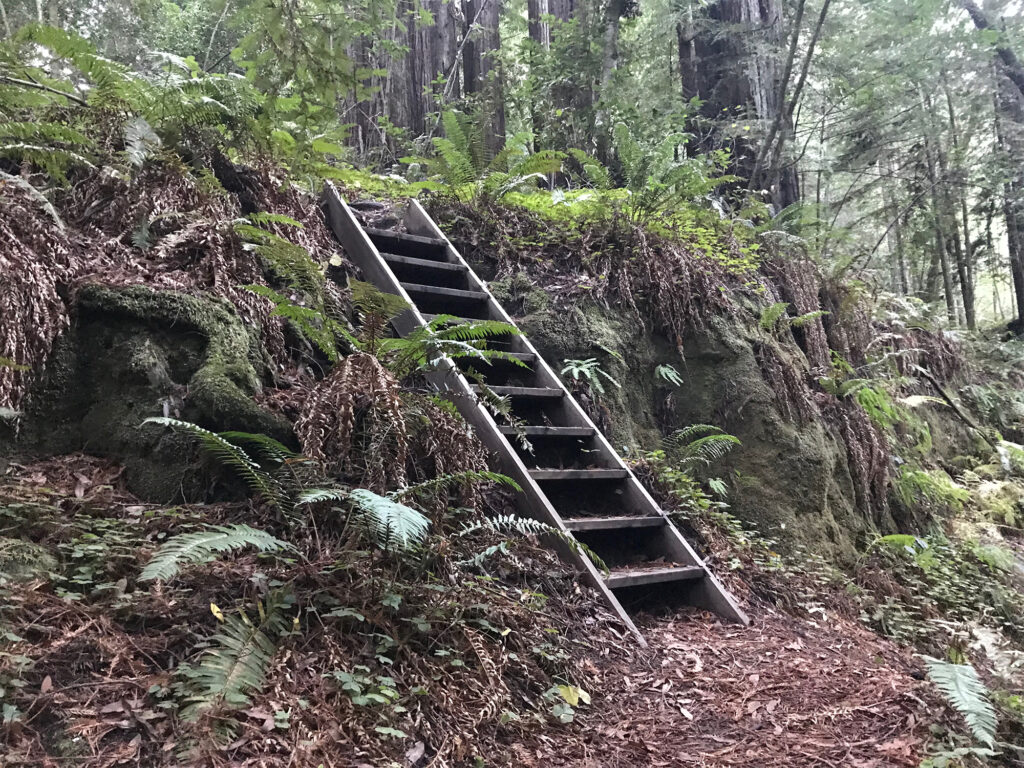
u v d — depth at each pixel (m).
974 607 5.55
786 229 8.98
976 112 15.77
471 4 12.73
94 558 2.67
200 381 3.46
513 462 4.15
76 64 4.44
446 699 2.53
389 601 2.79
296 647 2.54
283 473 3.23
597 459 4.81
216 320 3.74
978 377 11.86
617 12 9.83
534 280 6.04
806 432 6.13
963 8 15.44
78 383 3.40
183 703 2.15
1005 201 15.60
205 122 4.92
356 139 11.20
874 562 5.89
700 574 4.27
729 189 10.32
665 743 2.79
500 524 3.52
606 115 9.48
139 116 4.62
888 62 13.23
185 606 2.57
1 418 3.10
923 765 2.63
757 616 4.26
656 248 6.36
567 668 3.10
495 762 2.42
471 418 4.38
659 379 6.07
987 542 7.32
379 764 2.20
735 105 11.34
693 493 4.98
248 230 3.83
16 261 3.28
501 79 11.49
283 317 4.26
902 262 17.16
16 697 2.04
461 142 6.66
